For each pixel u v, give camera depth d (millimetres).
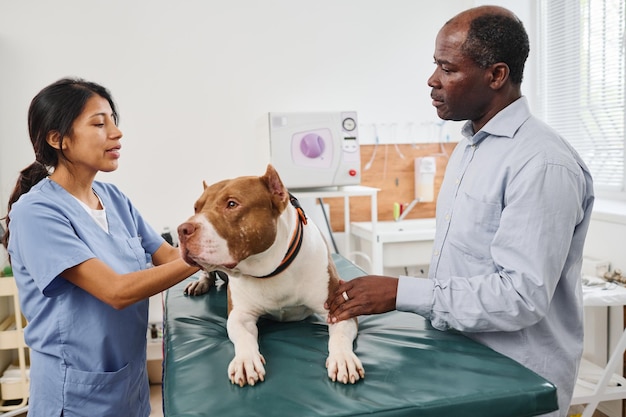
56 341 1262
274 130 2717
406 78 3391
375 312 1154
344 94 3312
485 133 1238
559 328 1230
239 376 936
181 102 3090
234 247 1029
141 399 1479
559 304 1231
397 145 3410
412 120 3422
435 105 1293
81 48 2939
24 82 2879
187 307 1480
